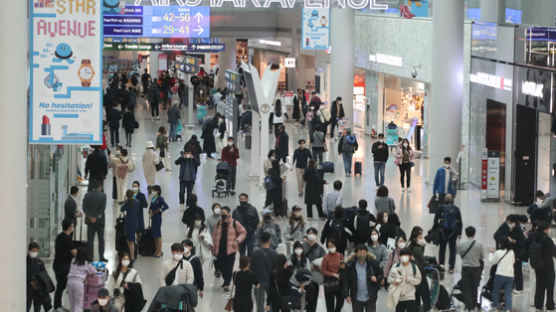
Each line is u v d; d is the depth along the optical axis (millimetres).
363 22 44594
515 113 28344
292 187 31344
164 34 45781
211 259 19750
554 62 25422
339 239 19375
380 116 43531
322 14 40250
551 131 26266
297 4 48250
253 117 32844
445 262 21375
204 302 18141
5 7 13133
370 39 43625
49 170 20781
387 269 16953
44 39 14281
